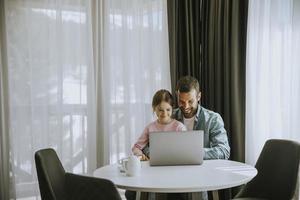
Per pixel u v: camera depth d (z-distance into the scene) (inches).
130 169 75.5
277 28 115.5
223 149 93.7
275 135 116.9
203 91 139.3
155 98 98.0
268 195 87.0
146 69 140.9
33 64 128.0
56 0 128.3
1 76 124.4
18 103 127.0
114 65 136.9
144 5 139.6
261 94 121.3
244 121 125.3
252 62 124.0
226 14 127.7
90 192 58.1
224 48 129.3
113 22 135.9
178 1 139.5
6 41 124.8
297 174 80.1
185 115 102.3
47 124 129.4
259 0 120.4
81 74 132.5
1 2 124.6
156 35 141.3
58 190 75.2
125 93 137.4
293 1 109.3
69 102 131.8
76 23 131.5
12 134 126.6
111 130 137.3
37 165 73.1
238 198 89.7
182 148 83.7
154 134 84.0
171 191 66.3
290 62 111.9
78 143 133.3
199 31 140.5
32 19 127.3
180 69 140.9
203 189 66.8
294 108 110.6
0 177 124.6
